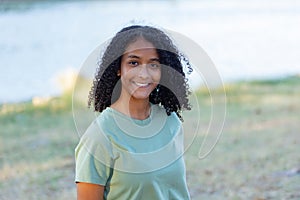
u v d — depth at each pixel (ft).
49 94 29.68
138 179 7.59
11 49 39.04
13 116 26.22
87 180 7.61
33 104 27.86
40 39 41.83
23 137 22.84
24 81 31.45
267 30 47.47
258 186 17.04
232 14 55.26
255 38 44.47
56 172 18.85
